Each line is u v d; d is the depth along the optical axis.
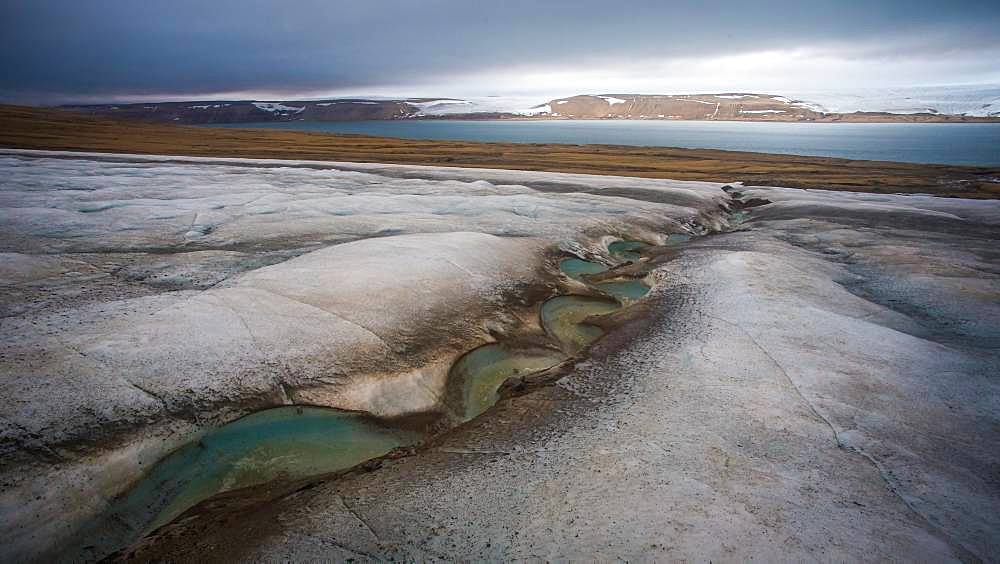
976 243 31.14
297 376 14.40
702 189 55.41
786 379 14.45
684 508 9.66
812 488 10.24
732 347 16.53
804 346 16.47
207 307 16.80
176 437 12.11
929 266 25.62
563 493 10.21
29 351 13.74
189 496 10.93
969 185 65.12
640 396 13.92
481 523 9.50
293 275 19.77
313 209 35.16
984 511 9.72
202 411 12.81
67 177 46.16
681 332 18.14
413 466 11.45
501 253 25.45
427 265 21.80
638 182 58.62
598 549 8.81
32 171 48.91
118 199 37.44
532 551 8.82
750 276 23.38
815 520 9.39
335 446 12.64
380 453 12.53
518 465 11.26
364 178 54.66
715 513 9.53
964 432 12.22
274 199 38.47
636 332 18.61
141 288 19.81
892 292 22.44
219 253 24.77
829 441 11.76
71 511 10.04
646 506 9.73
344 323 16.75
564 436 12.28
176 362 13.94
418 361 15.96
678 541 8.91
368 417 13.77
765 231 36.31
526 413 13.53
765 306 19.77
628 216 38.84
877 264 26.64
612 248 32.47
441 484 10.71
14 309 16.67
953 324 19.05
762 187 61.25
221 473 11.57
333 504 10.19
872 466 10.94
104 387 12.69
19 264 20.89
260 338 15.40
